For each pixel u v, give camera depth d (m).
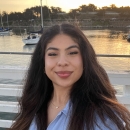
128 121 1.20
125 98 2.37
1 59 5.76
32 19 43.12
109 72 2.36
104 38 25.73
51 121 1.40
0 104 2.72
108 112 1.17
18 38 37.75
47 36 1.31
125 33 37.25
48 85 1.52
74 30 1.28
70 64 1.23
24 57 5.88
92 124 1.16
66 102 1.36
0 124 2.75
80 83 1.30
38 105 1.51
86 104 1.25
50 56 1.28
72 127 1.19
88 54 1.28
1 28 47.81
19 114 1.62
